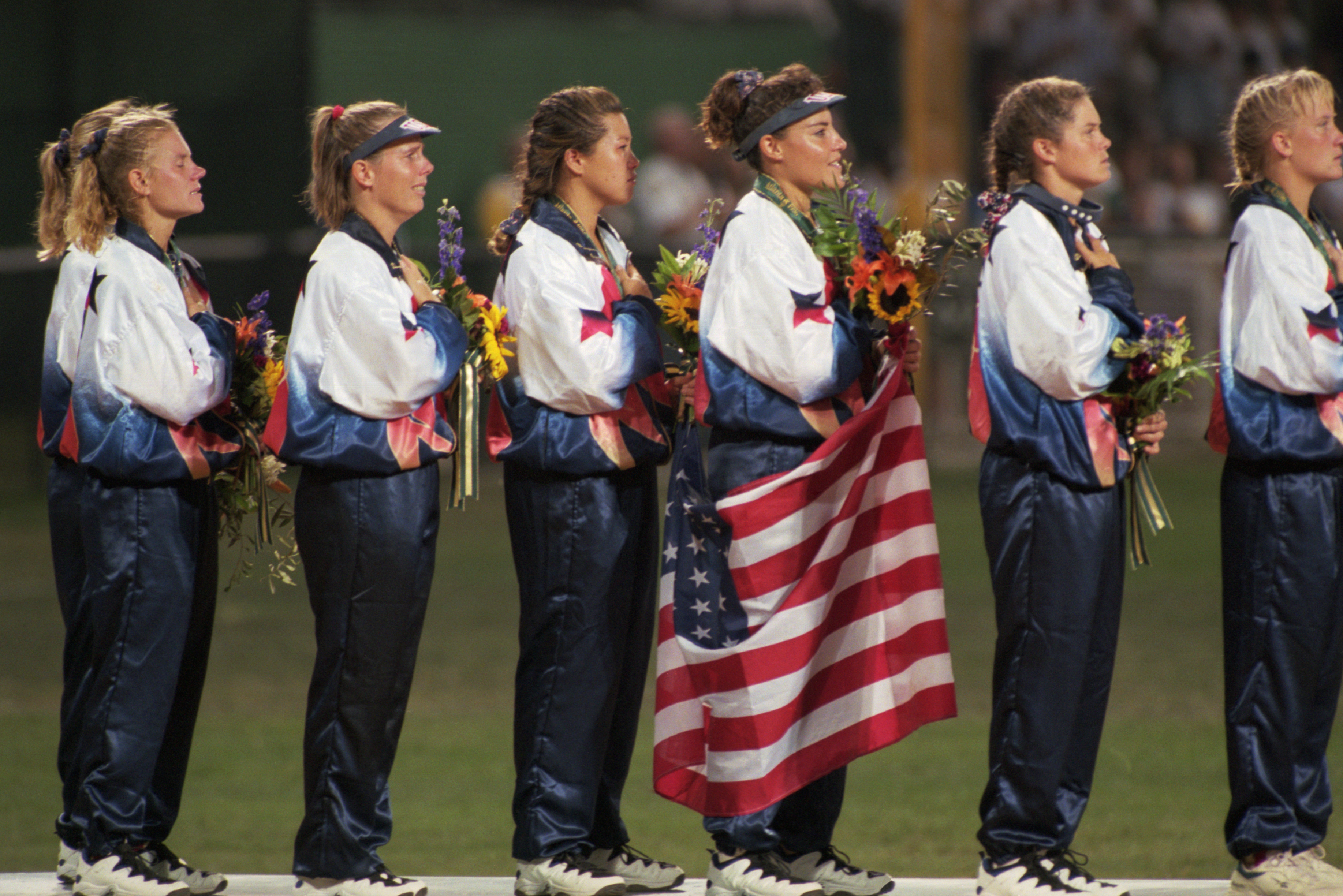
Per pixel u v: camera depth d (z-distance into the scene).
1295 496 14.65
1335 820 20.80
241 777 23.91
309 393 14.51
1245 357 14.64
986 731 26.55
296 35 53.31
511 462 15.30
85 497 14.95
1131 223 67.81
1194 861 19.17
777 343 14.52
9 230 54.50
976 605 35.47
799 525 14.66
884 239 14.91
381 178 14.81
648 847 20.67
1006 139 14.86
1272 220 14.67
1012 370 14.28
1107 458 14.21
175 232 51.44
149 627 14.83
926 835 20.72
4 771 23.95
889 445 15.17
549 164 15.44
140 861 14.73
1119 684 28.44
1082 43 69.75
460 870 19.25
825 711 14.98
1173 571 38.91
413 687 29.38
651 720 27.03
